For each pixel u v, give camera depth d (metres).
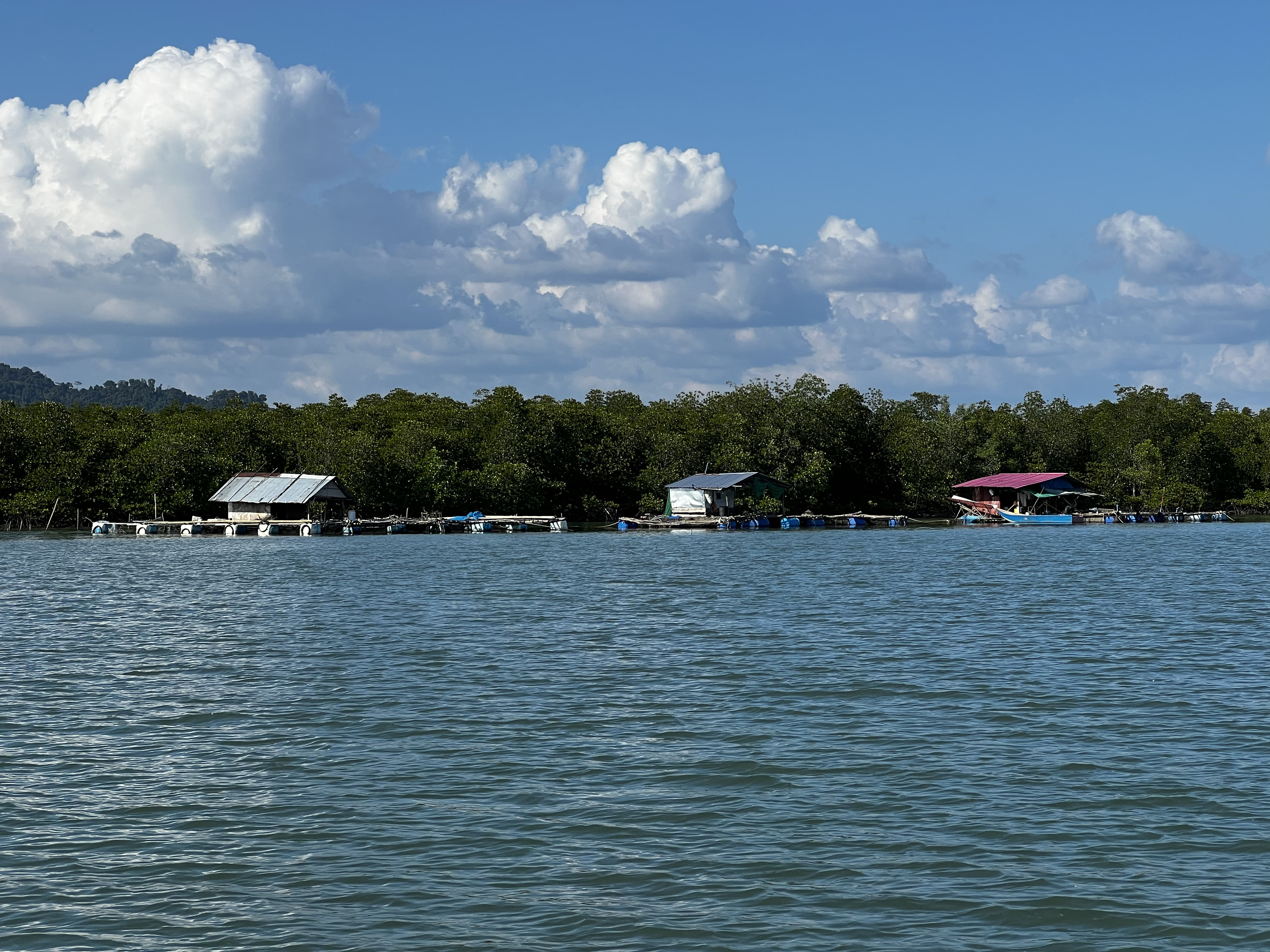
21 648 39.81
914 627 44.12
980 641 40.22
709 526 135.12
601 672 34.25
